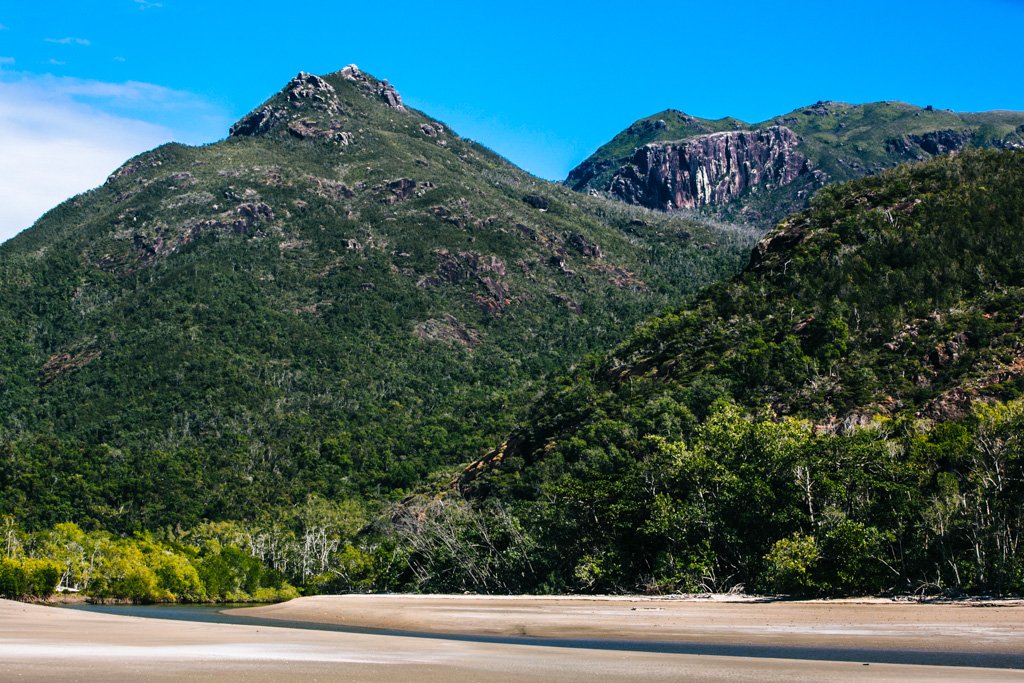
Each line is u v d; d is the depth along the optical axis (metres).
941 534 46.94
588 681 20.66
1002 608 39.00
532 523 76.25
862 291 92.44
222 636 33.22
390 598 71.00
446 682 20.05
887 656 26.66
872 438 58.69
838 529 49.59
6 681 18.89
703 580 57.66
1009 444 49.25
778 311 99.56
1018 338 73.00
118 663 22.48
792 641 31.47
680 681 20.80
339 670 21.89
